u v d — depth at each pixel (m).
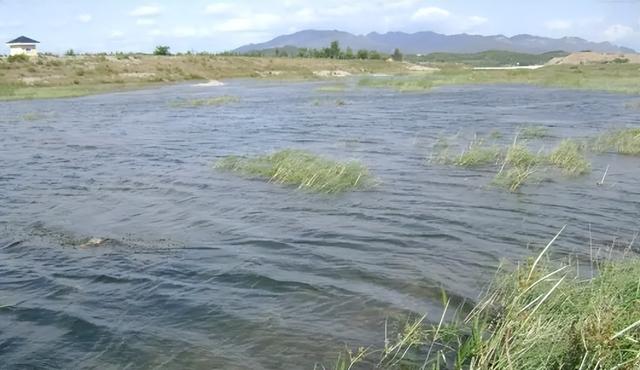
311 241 9.27
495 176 13.46
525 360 4.88
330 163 13.79
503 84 53.91
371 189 12.71
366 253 8.67
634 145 16.91
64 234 9.83
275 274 7.86
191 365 5.64
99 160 16.97
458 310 6.66
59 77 54.88
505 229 9.73
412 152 17.36
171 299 7.13
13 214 11.15
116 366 5.66
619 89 42.09
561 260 8.14
